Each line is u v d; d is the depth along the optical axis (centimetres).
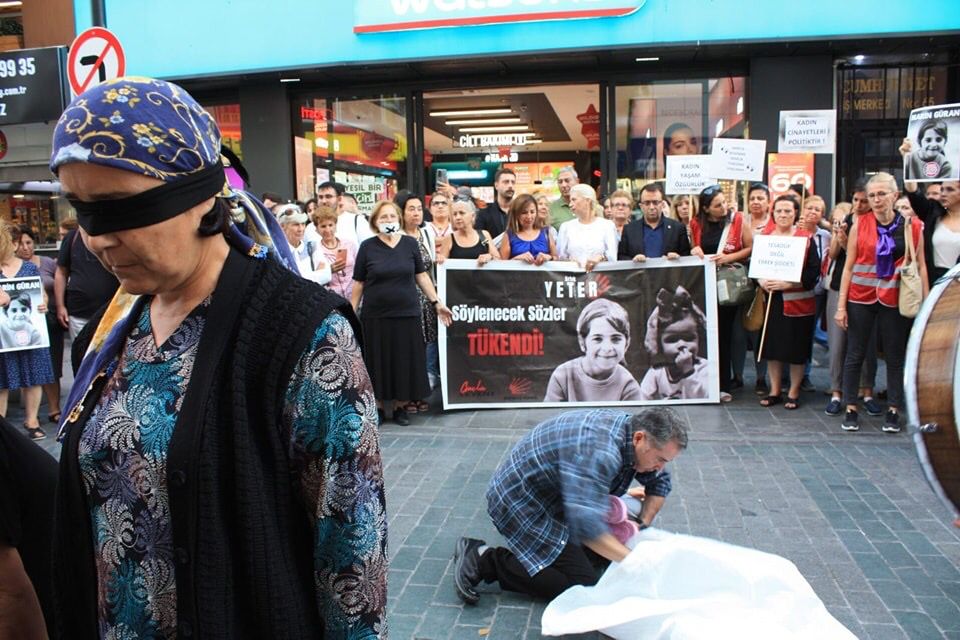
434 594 355
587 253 687
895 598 343
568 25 903
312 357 119
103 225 110
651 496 369
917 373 235
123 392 124
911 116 535
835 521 425
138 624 121
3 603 156
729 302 658
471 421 640
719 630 262
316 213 680
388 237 620
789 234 632
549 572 335
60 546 130
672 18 884
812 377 770
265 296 122
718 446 558
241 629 118
